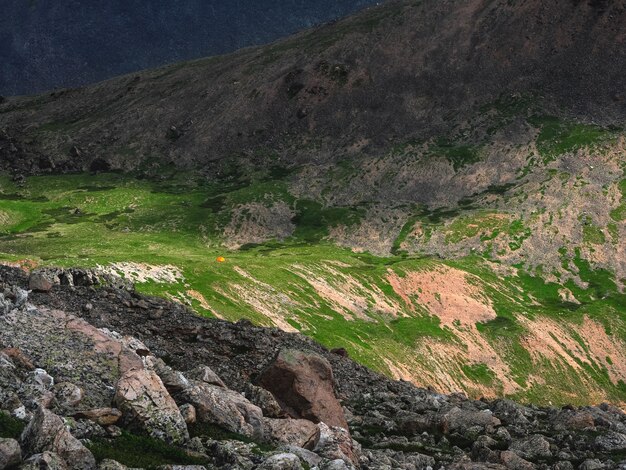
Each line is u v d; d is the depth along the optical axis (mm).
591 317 157750
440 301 156000
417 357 121062
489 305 160250
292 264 148500
